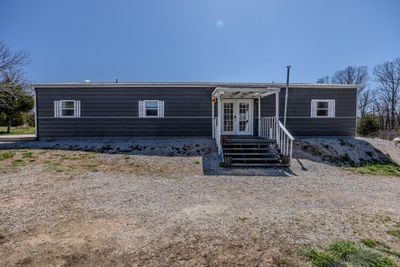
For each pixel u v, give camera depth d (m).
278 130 9.81
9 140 12.02
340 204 4.87
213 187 6.04
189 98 12.50
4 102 17.94
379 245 3.14
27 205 4.43
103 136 12.44
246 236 3.33
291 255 2.86
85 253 2.85
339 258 2.78
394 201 5.21
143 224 3.70
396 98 31.95
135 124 12.46
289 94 12.81
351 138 12.95
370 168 9.26
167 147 10.77
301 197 5.31
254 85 12.53
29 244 3.04
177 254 2.84
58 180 6.28
